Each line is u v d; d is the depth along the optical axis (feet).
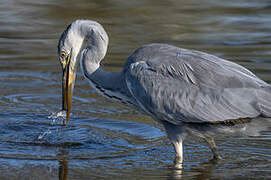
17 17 79.71
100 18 79.61
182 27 75.00
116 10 84.79
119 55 60.39
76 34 37.55
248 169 31.81
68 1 90.27
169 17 81.15
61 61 37.88
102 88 37.29
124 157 33.99
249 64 55.36
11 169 31.19
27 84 51.62
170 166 32.32
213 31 72.64
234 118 32.40
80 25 37.55
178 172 31.12
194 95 33.06
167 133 34.71
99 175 30.35
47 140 37.50
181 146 34.24
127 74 34.86
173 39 67.67
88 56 37.40
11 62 58.39
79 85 52.29
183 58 34.14
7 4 87.66
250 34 70.44
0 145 36.11
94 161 33.04
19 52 62.39
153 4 90.38
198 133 34.14
